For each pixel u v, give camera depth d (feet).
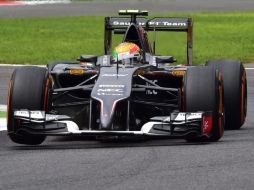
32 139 103.24
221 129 103.50
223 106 105.29
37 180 77.61
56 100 117.50
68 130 98.89
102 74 105.60
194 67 104.06
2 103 157.17
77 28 383.65
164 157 90.27
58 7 515.09
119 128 102.58
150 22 129.39
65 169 83.15
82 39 335.06
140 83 111.75
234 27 394.52
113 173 81.00
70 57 270.05
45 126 100.32
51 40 328.90
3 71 221.25
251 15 464.65
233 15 464.24
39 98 102.27
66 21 420.36
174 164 85.76
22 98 101.81
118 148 97.86
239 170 82.23
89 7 513.45
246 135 112.37
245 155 91.40
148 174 80.38
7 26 388.98
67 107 116.26
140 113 112.16
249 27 394.93
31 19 431.02
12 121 101.55
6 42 318.86
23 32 361.71
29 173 81.15
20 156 92.17
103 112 98.84
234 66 119.96
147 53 118.11
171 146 99.40
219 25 404.36
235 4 549.13
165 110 114.21
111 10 488.44
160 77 115.65
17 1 540.11
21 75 103.24
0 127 123.24
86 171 82.07
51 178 78.59
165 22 128.77
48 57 268.00
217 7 522.88
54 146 102.27
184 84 102.47
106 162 87.20
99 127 100.42
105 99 100.01
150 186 74.84
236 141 104.73
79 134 98.07
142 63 115.75
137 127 106.32
